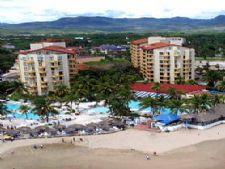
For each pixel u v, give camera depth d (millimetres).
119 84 183625
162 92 177750
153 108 143875
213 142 115062
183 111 137625
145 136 122188
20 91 185625
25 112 149250
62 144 117938
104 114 151375
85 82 181125
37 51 187375
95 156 106625
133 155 106125
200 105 137000
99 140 120188
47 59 186875
